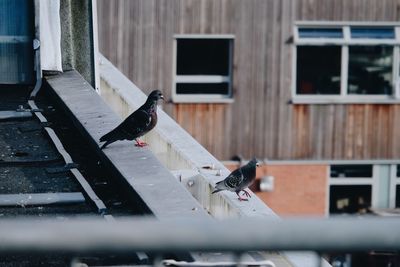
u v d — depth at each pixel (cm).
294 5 2589
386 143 2662
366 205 2652
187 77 2606
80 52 1127
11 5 1090
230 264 600
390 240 304
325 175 2647
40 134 948
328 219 307
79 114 959
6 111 1002
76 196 787
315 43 2600
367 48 2641
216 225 307
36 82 1080
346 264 1922
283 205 2620
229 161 2625
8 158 884
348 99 2636
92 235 302
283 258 671
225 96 2616
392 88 2655
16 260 669
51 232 300
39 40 1083
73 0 1117
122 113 1157
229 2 2578
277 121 2627
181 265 608
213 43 2606
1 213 758
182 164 926
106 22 2561
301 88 2636
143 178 780
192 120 2611
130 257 662
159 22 2575
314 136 2634
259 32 2594
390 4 2616
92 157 887
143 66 2584
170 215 697
